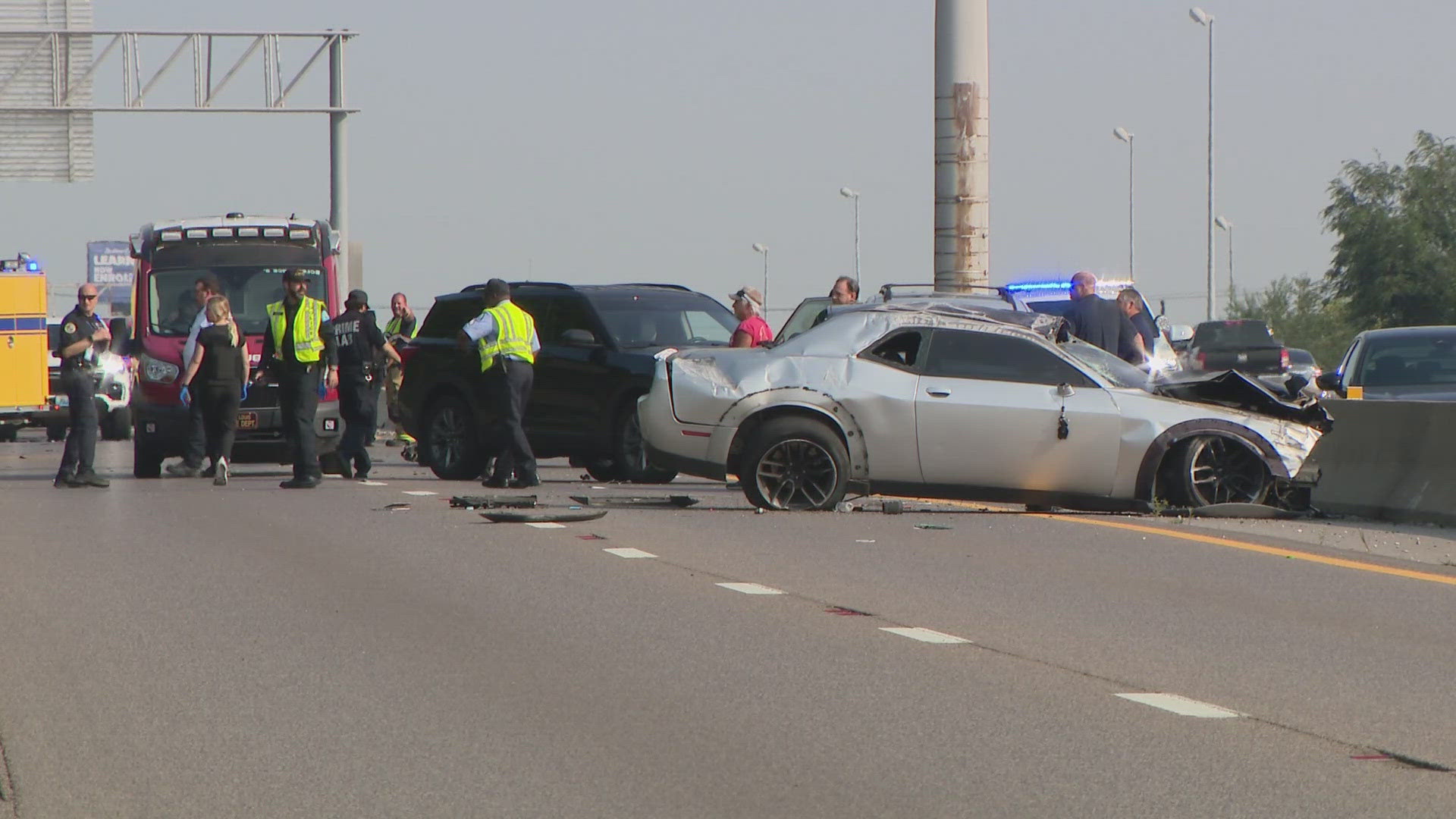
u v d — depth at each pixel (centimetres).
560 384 5962
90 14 11481
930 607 3141
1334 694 2450
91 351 5669
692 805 1917
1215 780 2006
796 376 4628
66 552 3878
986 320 4609
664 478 5853
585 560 3709
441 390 6128
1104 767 2064
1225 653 2736
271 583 3409
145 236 6706
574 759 2102
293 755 2122
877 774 2034
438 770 2056
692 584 3391
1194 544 4006
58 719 2306
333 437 6456
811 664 2639
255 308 6675
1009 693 2450
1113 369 4669
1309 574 3559
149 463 6450
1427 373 6241
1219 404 4531
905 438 4553
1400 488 4478
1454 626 2981
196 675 2569
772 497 4647
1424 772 2042
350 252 8281
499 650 2747
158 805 1919
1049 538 4106
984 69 6719
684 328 6078
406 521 4466
